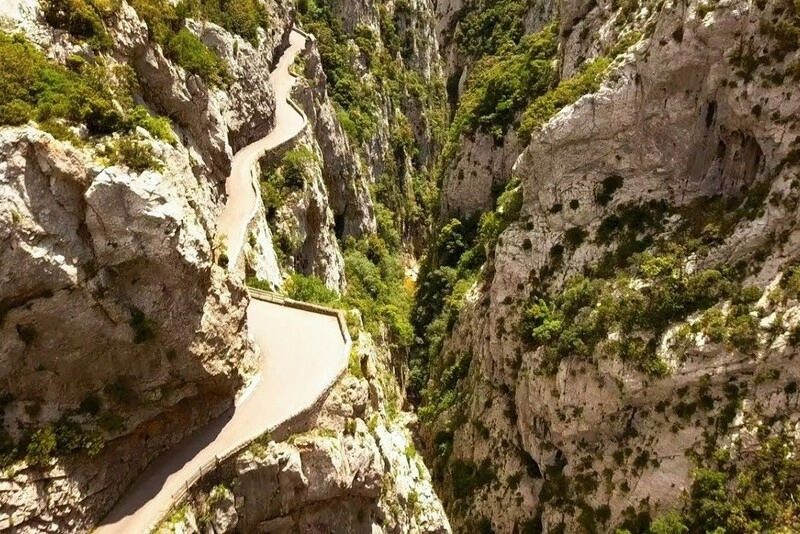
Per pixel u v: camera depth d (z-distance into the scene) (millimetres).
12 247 19891
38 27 26359
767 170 37594
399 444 37875
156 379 24969
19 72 22188
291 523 27312
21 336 21078
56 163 20828
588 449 41031
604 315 40406
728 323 35938
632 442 38844
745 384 35375
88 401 23109
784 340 34125
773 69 36969
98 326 22547
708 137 40969
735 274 37156
